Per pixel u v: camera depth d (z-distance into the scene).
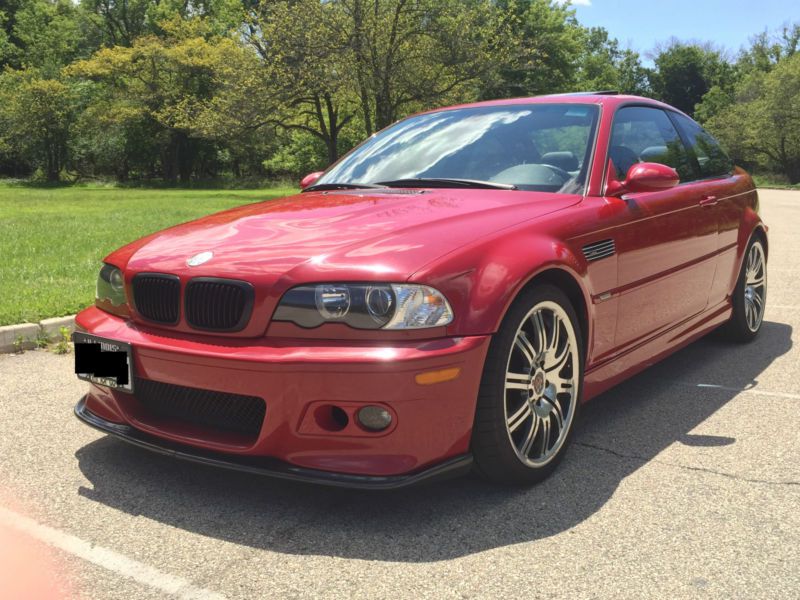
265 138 42.50
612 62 84.88
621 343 3.21
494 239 2.53
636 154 3.62
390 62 31.64
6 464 2.91
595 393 3.07
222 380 2.35
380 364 2.18
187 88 53.16
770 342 4.98
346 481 2.23
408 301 2.24
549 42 48.97
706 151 4.55
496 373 2.40
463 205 2.86
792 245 11.24
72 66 54.09
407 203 2.92
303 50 30.77
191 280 2.47
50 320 5.05
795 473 2.80
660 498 2.58
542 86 50.47
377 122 33.31
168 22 55.19
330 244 2.48
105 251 8.89
